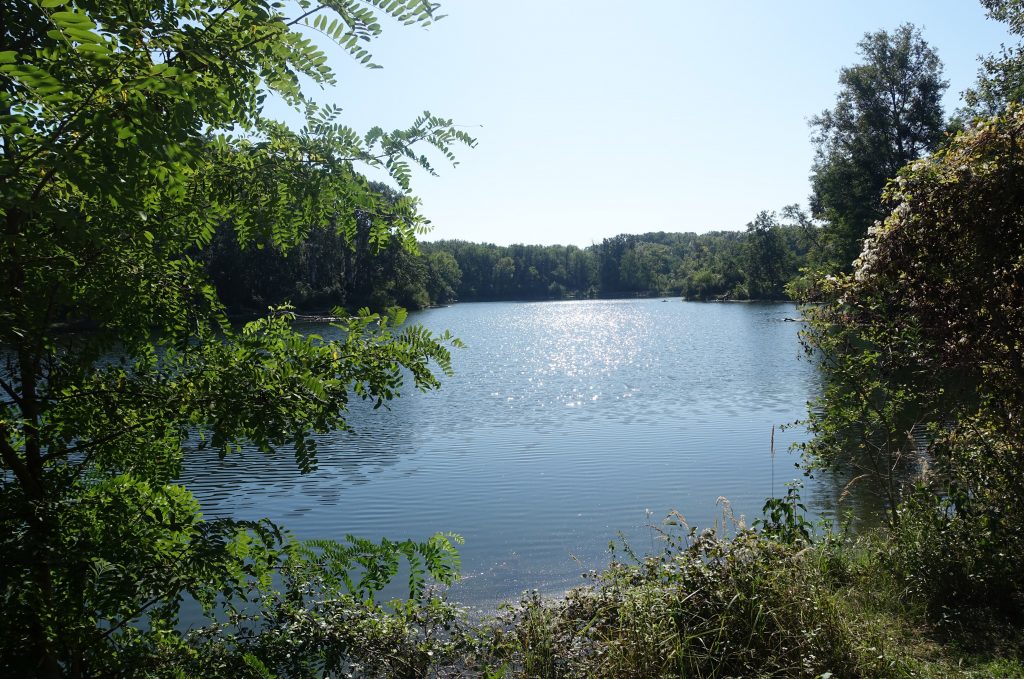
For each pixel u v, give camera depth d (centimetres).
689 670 407
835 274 623
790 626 436
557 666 425
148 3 211
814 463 697
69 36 156
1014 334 506
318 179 254
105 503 253
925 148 3522
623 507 1055
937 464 590
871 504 948
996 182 490
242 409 241
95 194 185
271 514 1051
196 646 333
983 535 539
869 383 632
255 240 288
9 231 208
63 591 228
